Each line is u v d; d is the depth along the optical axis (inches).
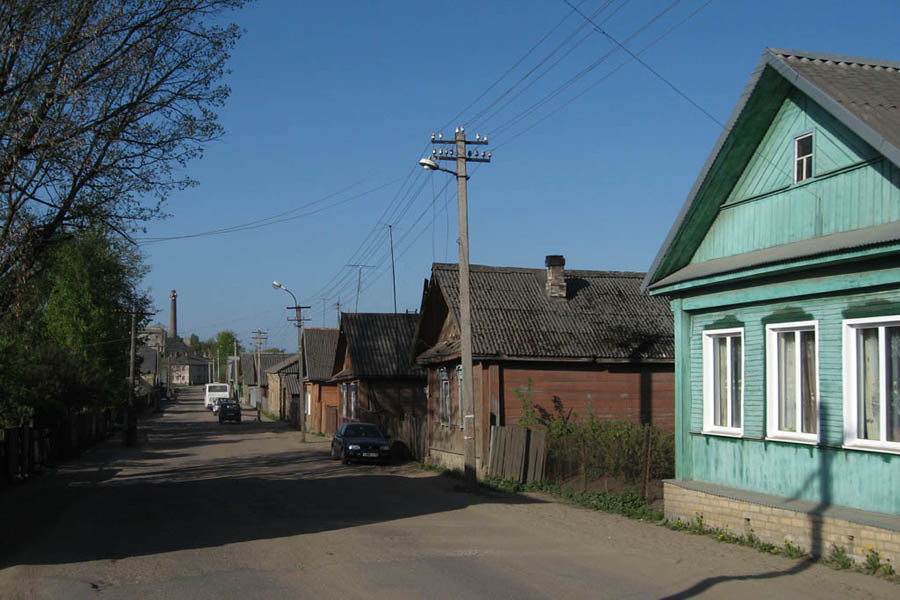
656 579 355.6
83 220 647.8
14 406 1013.2
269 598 324.2
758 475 467.5
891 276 376.5
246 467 1111.0
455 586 343.6
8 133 549.3
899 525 357.4
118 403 1729.8
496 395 919.7
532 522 550.3
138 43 619.2
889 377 386.3
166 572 377.7
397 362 1540.4
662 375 980.6
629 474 715.4
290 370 3038.9
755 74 457.4
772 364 461.1
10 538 486.3
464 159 789.9
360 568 384.5
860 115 393.7
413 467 1103.6
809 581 347.9
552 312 1004.6
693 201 515.5
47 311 1540.4
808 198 446.6
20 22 554.9
